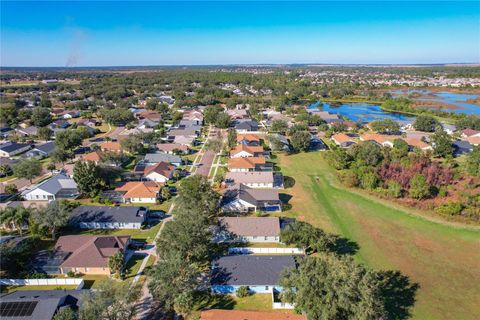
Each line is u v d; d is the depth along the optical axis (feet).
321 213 250.78
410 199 270.26
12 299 142.41
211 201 227.81
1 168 321.73
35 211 211.61
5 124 537.65
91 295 139.33
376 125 492.13
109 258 176.96
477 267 188.55
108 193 269.64
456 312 154.81
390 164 319.06
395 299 162.81
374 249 205.26
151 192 269.03
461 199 264.31
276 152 406.41
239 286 164.04
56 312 138.51
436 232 224.94
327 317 123.75
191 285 149.59
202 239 183.21
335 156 349.61
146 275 177.68
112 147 395.96
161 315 150.41
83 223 227.61
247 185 297.74
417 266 189.06
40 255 185.98
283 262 175.83
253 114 640.99
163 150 397.60
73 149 399.44
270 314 140.05
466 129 471.62
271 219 218.79
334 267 137.28
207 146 410.72
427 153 361.30
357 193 286.66
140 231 225.76
